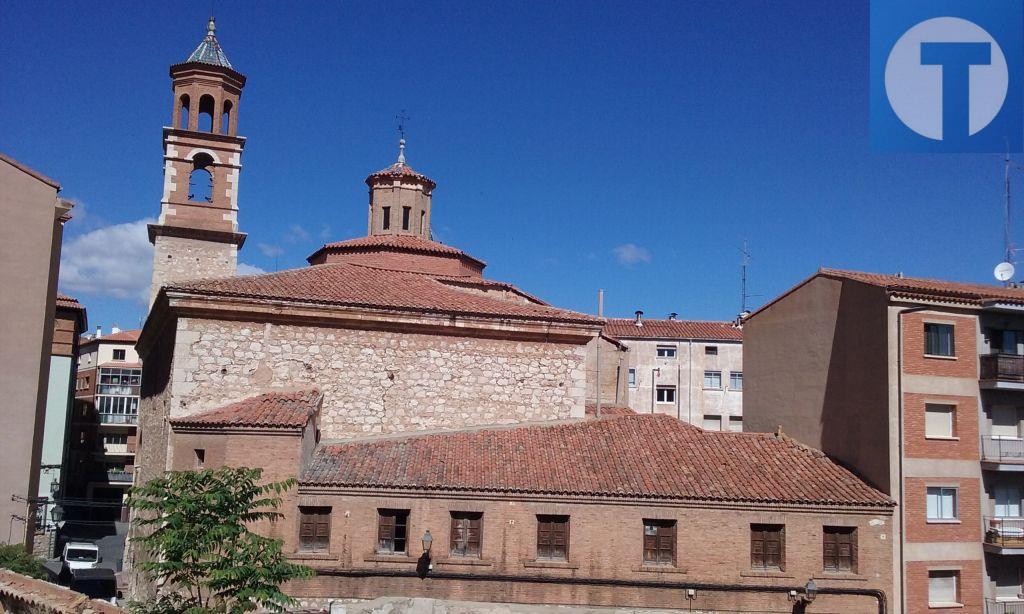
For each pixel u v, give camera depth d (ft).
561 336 92.02
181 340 80.79
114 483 228.22
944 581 81.82
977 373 85.66
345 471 76.07
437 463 78.79
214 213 135.33
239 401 81.10
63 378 167.94
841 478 83.35
